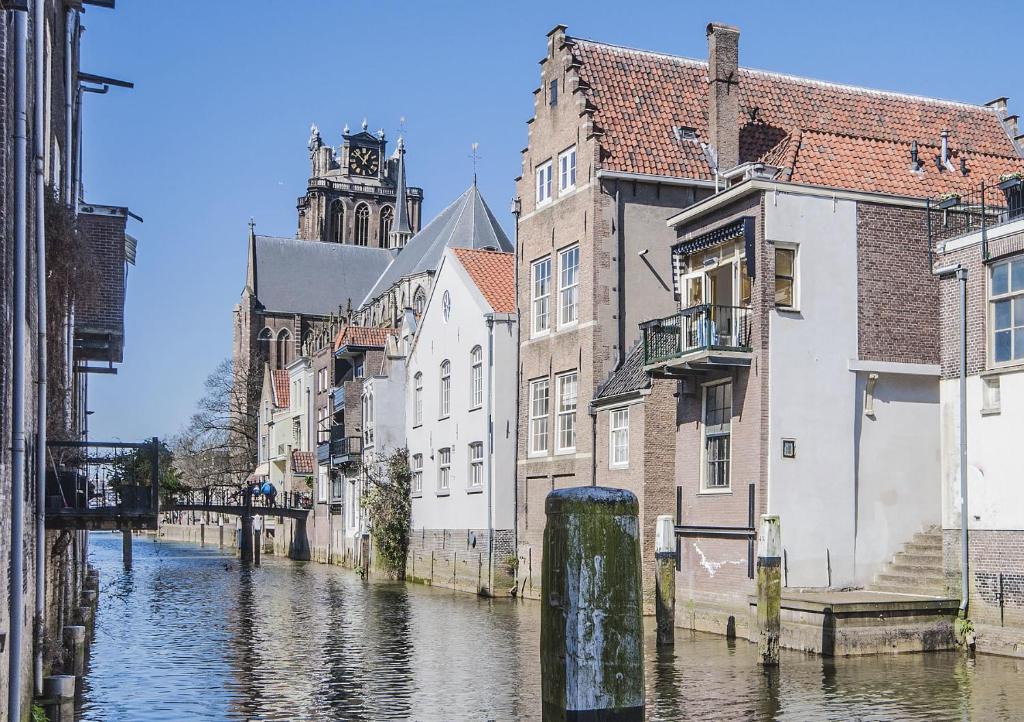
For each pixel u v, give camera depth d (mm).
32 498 16109
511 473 39500
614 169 33812
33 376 16469
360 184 156000
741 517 27078
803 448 26797
